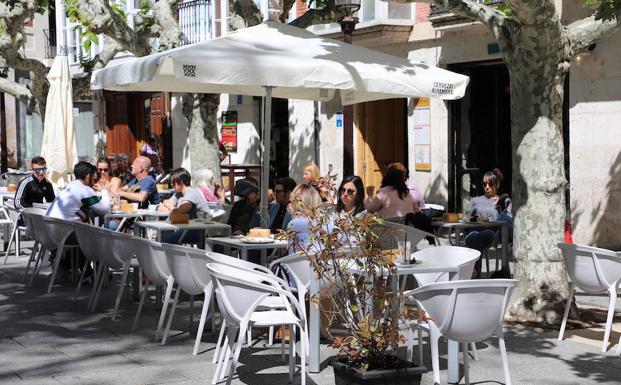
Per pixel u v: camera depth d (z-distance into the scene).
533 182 9.79
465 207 19.09
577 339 9.03
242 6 15.09
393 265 6.85
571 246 8.74
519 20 9.38
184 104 16.23
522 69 9.76
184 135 27.47
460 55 18.78
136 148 30.28
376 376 6.48
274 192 11.92
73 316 10.32
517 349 8.61
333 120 21.67
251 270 7.59
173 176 12.45
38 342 8.98
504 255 12.12
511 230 12.45
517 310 9.78
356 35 20.34
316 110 22.22
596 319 10.02
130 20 25.98
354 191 10.32
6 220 15.66
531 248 9.78
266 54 9.45
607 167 15.73
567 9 15.99
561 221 9.80
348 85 9.48
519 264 9.89
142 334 9.34
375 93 12.05
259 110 24.55
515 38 9.74
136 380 7.54
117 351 8.59
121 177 20.12
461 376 7.62
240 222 11.61
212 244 9.83
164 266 9.05
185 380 7.54
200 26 25.00
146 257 9.27
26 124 33.34
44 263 12.85
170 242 11.62
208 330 9.50
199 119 16.09
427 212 13.65
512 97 10.00
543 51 9.56
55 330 9.55
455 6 10.12
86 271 12.60
